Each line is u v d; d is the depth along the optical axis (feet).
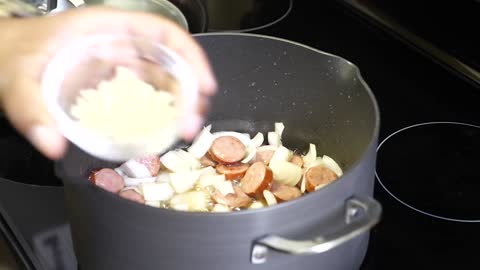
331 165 1.90
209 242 1.29
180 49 1.74
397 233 1.79
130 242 1.36
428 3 2.53
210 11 2.77
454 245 1.75
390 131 2.17
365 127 1.67
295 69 1.88
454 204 1.88
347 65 1.75
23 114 1.53
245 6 2.80
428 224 1.82
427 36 2.53
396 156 2.06
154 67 1.74
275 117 2.04
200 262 1.33
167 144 1.65
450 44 2.48
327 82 1.83
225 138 2.03
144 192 1.84
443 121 2.21
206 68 1.76
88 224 1.44
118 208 1.31
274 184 1.90
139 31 1.73
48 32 1.69
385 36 2.61
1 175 2.00
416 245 1.76
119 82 1.70
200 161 2.02
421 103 2.29
